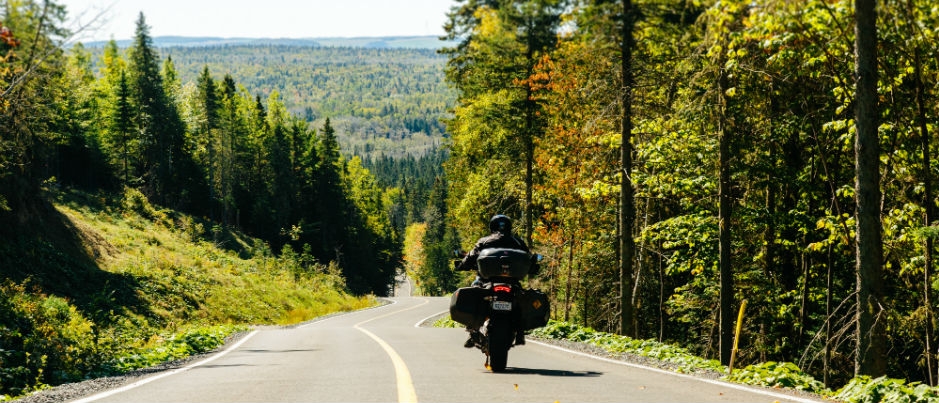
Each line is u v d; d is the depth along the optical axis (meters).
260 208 97.25
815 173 19.48
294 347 17.52
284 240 99.25
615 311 31.47
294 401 6.99
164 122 85.06
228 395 7.58
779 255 22.56
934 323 13.71
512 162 31.92
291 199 104.19
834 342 18.06
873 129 11.13
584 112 24.14
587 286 35.81
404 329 27.78
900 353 18.92
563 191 30.66
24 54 12.38
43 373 12.84
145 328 32.78
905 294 19.42
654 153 19.98
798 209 20.56
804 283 20.95
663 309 30.78
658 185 20.67
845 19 13.18
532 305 9.23
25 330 19.67
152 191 81.94
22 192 37.19
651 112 20.03
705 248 21.12
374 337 20.80
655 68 20.19
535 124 29.59
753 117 18.12
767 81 16.44
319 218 105.94
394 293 151.12
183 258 52.69
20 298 23.31
